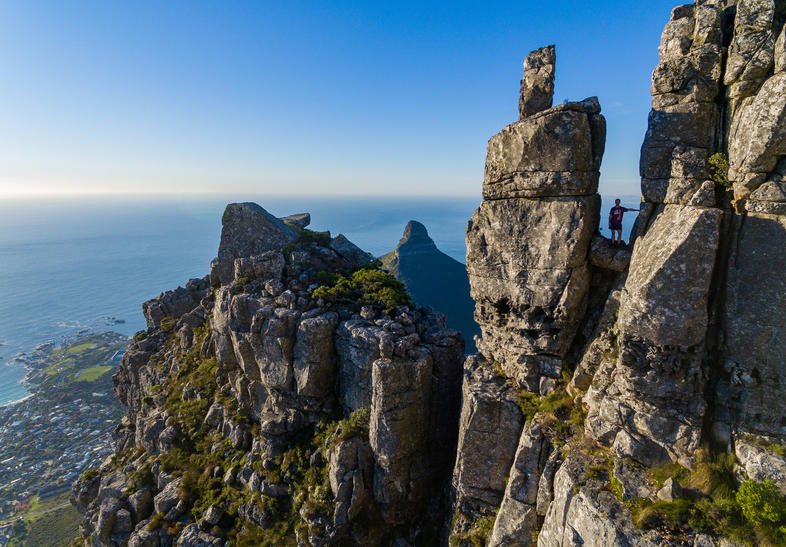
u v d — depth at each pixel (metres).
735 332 15.97
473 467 24.03
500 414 22.95
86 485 43.78
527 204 21.84
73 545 43.50
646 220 19.17
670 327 15.95
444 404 31.88
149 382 53.56
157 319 63.78
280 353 34.28
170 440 40.56
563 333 22.03
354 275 39.62
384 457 28.97
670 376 16.48
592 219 20.86
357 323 33.22
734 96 16.69
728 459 15.31
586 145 20.03
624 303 17.36
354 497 29.23
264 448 34.94
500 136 22.12
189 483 36.53
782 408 14.96
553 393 21.95
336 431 31.56
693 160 17.44
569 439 19.75
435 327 34.00
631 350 17.00
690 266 15.59
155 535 34.03
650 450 16.77
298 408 34.94
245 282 39.75
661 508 14.68
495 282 23.89
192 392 44.09
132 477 39.66
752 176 15.38
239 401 39.47
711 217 15.41
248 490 33.75
